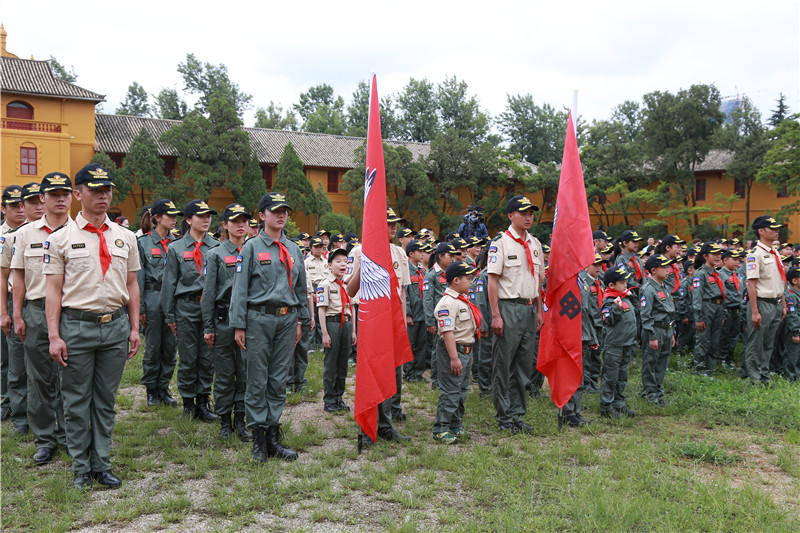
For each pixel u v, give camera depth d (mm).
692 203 37344
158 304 6984
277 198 5496
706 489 4562
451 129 40062
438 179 40250
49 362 5074
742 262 10930
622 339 6719
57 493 4301
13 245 5305
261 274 5312
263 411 5195
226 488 4559
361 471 4973
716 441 5953
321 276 10688
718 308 9242
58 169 29781
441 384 5859
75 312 4535
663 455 5477
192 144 32062
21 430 5777
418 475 4828
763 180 32906
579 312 6297
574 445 5586
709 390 7617
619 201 38562
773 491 4730
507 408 6199
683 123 36250
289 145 34531
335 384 6895
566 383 6258
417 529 3896
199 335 6480
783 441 5957
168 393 7152
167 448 5379
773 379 8539
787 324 9250
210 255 5883
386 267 5672
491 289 6098
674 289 10297
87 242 4641
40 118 30578
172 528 3904
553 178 40750
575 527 3945
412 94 58219
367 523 4035
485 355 7730
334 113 63875
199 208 6617
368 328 5539
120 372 4777
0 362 6168
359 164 36438
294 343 5527
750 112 35875
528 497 4391
